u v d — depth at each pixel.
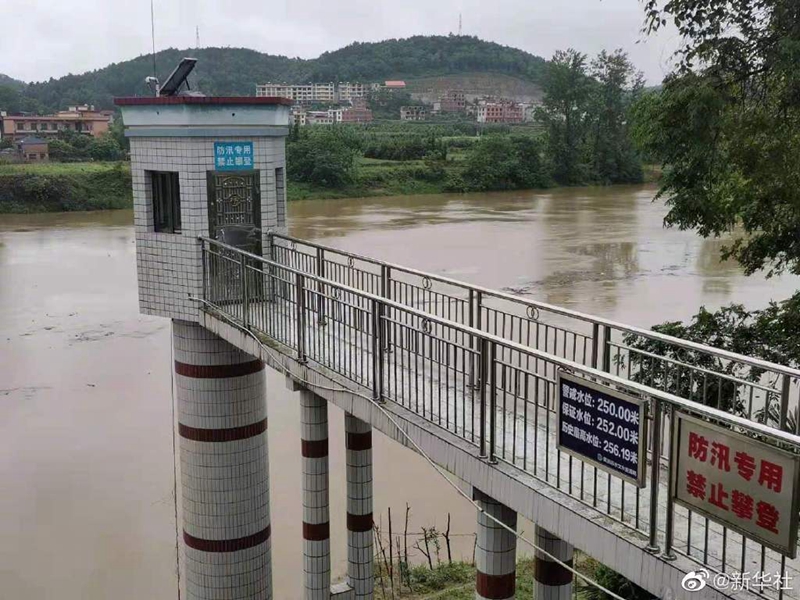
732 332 10.19
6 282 33.97
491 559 6.07
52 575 13.41
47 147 79.81
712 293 29.16
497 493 5.76
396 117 172.50
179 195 9.95
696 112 9.27
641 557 4.79
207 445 10.11
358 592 9.14
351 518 9.12
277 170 10.45
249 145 9.93
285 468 16.72
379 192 70.44
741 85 9.80
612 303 27.84
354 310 7.46
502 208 59.00
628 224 48.59
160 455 17.69
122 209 61.84
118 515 15.27
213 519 10.23
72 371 22.86
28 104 136.38
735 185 10.16
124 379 22.28
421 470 16.80
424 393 6.65
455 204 62.41
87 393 21.22
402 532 14.31
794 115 9.44
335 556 13.55
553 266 34.69
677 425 4.64
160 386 21.81
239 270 9.33
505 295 7.49
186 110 9.53
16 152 81.62
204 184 9.74
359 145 82.62
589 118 78.94
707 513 4.51
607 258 36.44
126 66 169.12
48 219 55.72
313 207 60.34
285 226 10.69
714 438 4.45
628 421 4.94
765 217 10.19
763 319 10.23
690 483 4.59
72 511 15.40
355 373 7.48
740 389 9.37
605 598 9.06
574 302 27.92
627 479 4.96
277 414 19.44
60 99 161.00
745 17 9.51
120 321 27.98
